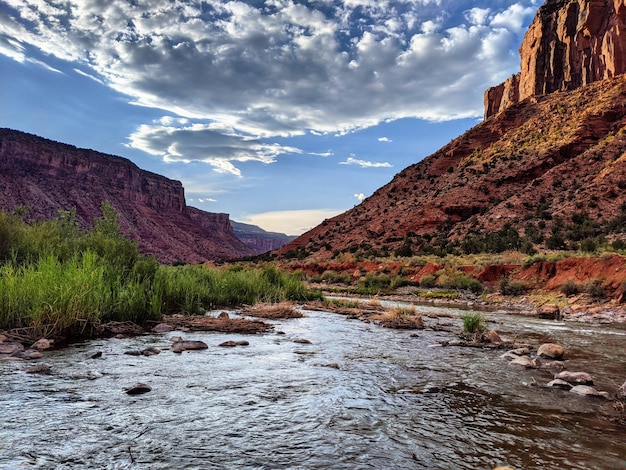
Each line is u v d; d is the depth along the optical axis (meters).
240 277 18.61
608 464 3.35
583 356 8.85
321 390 5.21
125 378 5.26
